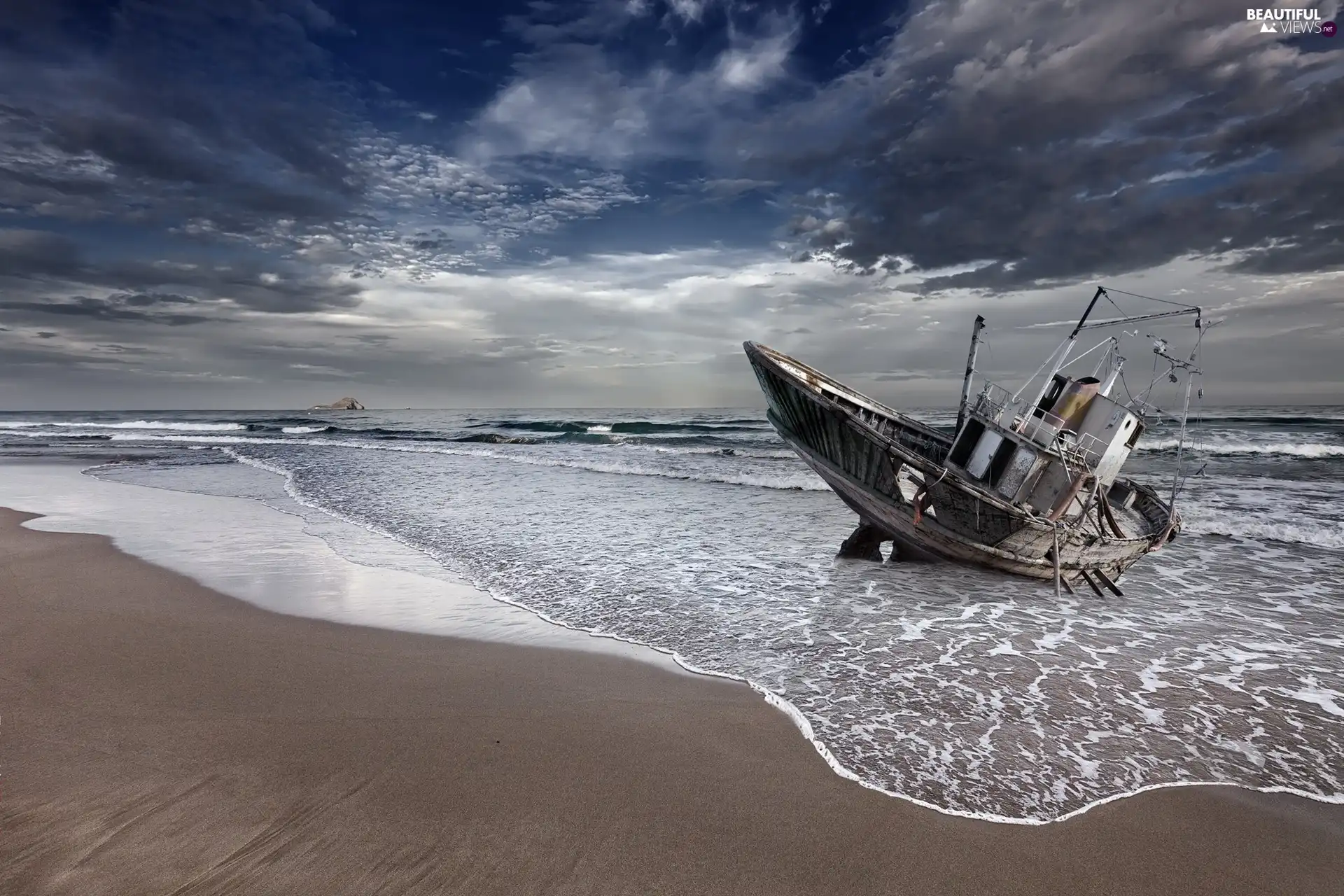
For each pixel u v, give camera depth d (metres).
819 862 3.81
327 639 7.34
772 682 6.36
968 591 9.61
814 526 14.00
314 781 4.47
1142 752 5.16
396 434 49.25
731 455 29.81
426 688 6.07
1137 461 25.55
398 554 11.45
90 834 3.85
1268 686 6.40
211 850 3.73
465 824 4.04
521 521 14.45
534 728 5.33
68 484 21.39
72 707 5.54
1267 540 13.34
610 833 4.00
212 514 15.59
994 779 4.74
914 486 11.50
